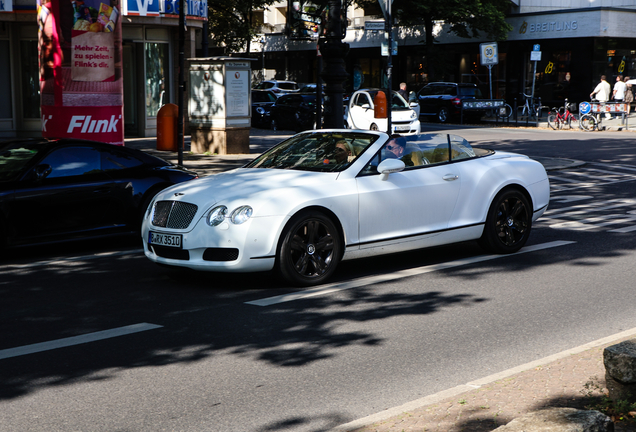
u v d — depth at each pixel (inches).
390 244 296.4
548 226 412.8
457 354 201.0
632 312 240.7
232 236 260.7
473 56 1728.6
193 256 268.4
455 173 315.3
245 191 272.8
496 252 334.6
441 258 330.3
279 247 266.5
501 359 196.7
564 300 256.7
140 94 949.8
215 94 738.8
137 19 898.7
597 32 1466.5
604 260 322.3
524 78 1633.9
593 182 605.6
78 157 350.0
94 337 218.2
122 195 355.3
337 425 156.3
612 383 148.6
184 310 246.8
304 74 2182.6
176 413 163.0
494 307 248.7
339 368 191.0
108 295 268.5
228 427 155.6
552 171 679.7
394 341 212.8
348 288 275.3
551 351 202.7
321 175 286.8
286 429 154.3
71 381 183.2
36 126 899.4
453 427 142.8
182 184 294.4
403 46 1876.2
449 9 1521.9
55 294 271.1
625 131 1128.8
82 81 542.6
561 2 1689.2
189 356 201.2
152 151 768.3
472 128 1228.5
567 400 154.0
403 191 296.8
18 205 325.7
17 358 200.5
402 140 308.7
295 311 244.7
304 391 175.5
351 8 2121.1
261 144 872.3
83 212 344.2
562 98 1551.4
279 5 2320.4
